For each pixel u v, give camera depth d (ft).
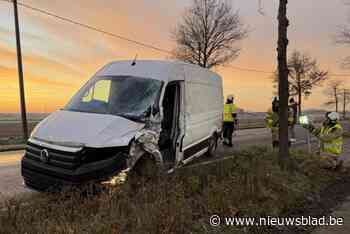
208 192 15.60
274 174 20.29
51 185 15.08
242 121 144.66
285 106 24.31
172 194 14.39
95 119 16.81
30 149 16.39
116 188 14.55
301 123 27.61
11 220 12.00
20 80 53.93
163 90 19.70
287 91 24.41
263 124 113.19
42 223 11.65
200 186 16.81
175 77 21.90
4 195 17.48
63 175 14.75
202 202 14.57
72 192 14.07
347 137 56.49
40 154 15.70
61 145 15.33
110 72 21.08
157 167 17.11
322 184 21.57
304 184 20.24
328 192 20.31
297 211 16.40
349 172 25.85
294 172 22.30
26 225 11.57
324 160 25.98
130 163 15.96
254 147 31.73
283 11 24.16
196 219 13.25
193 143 25.95
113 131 15.99
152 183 15.58
